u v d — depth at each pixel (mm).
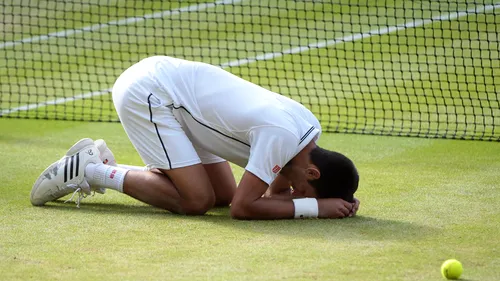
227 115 15930
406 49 35250
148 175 16750
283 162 15641
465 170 20797
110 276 12773
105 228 15602
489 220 16172
